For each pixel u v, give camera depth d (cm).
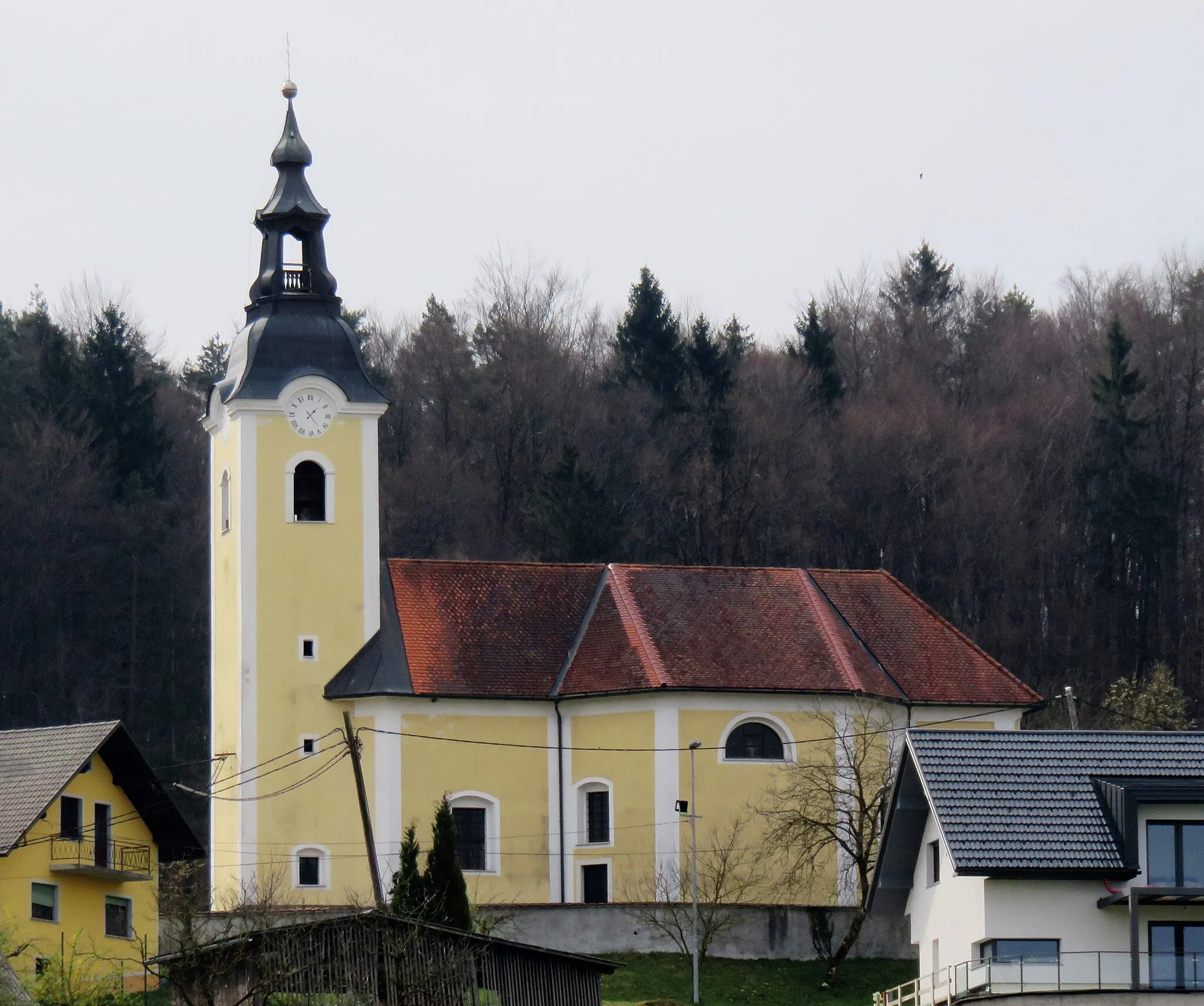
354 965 19388
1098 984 19225
